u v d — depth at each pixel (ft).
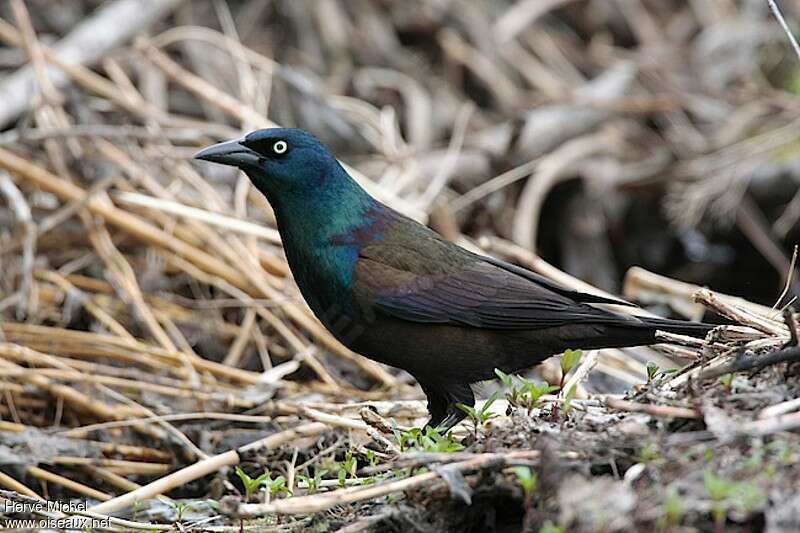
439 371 30.19
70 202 42.29
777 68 60.64
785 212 51.47
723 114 57.72
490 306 29.71
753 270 53.57
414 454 22.16
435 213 46.68
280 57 57.77
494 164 52.65
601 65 61.67
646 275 42.75
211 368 37.78
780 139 53.42
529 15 61.21
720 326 27.58
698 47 61.11
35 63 46.03
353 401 35.83
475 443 24.30
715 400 23.07
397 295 29.68
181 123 46.57
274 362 40.50
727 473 20.43
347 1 60.18
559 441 22.22
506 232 51.80
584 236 53.67
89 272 42.29
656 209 54.80
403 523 22.45
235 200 44.57
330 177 30.27
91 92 48.85
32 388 35.70
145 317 39.78
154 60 48.67
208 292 42.19
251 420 33.94
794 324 24.22
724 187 52.39
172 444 33.53
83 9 55.72
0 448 32.32
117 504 27.14
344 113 52.39
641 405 22.84
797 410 21.72
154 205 40.75
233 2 59.31
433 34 60.23
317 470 28.73
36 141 44.45
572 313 29.66
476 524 22.39
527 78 59.36
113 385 36.58
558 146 55.01
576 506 20.13
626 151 55.98
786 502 19.53
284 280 42.27
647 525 19.81
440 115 56.95
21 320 39.32
